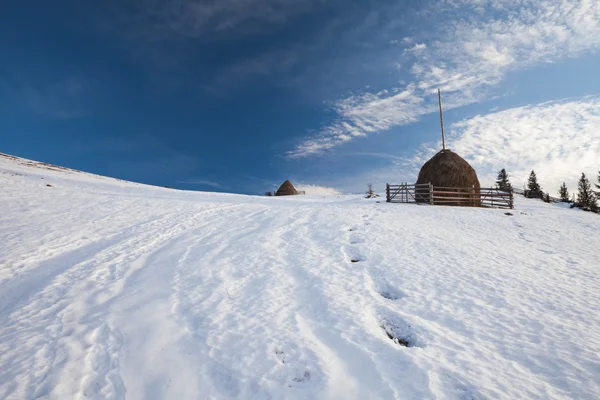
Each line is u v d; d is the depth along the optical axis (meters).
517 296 6.60
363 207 19.19
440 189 23.06
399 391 3.68
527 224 14.67
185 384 3.80
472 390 3.69
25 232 10.70
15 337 4.80
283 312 5.75
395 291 7.00
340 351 4.57
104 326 5.12
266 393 3.65
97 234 11.14
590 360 4.29
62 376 3.92
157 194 26.09
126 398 3.60
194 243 10.35
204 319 5.36
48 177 28.80
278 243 10.58
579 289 7.01
